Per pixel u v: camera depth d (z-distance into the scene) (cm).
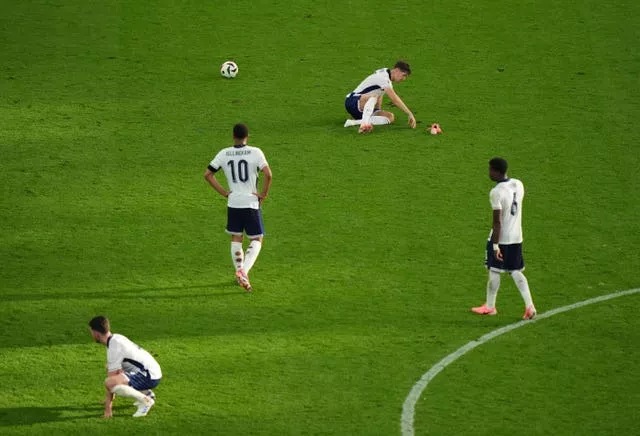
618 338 4922
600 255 5731
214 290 5375
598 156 6881
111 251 5769
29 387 4503
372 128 7244
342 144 7031
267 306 5212
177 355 4753
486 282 5459
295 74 8088
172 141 7088
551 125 7294
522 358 4747
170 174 6656
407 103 7631
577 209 6238
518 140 7088
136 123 7338
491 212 6203
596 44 8519
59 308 5188
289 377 4581
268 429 4200
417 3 9294
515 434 4159
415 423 4238
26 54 8350
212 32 8762
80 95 7738
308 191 6450
